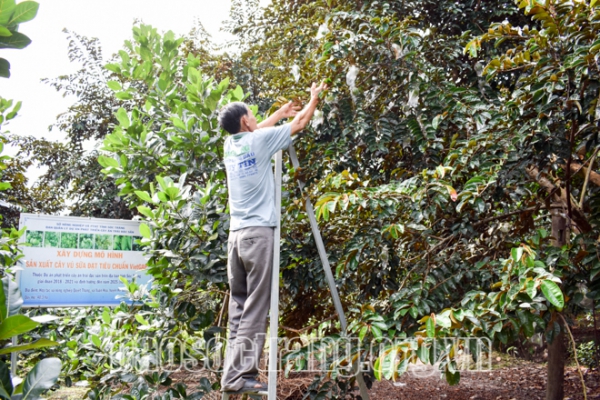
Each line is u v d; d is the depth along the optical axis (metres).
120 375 3.76
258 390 2.88
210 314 3.95
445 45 4.67
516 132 3.38
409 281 3.69
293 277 4.30
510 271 2.86
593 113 3.11
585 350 7.45
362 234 3.82
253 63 8.54
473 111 3.71
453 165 3.58
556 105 3.18
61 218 4.35
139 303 4.23
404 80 3.94
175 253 3.73
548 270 3.10
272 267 3.04
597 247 3.26
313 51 4.23
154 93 4.86
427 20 5.68
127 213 11.34
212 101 4.26
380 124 4.00
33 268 4.19
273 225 3.07
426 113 3.93
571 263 3.24
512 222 4.18
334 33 3.88
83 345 4.29
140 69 4.76
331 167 4.24
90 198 11.23
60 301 4.24
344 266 3.69
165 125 4.71
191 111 4.36
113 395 3.99
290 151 3.77
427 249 3.71
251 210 3.06
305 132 4.16
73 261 4.34
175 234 3.79
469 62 5.38
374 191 3.44
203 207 3.81
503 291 2.78
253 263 2.99
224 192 4.04
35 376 1.59
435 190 3.28
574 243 3.34
